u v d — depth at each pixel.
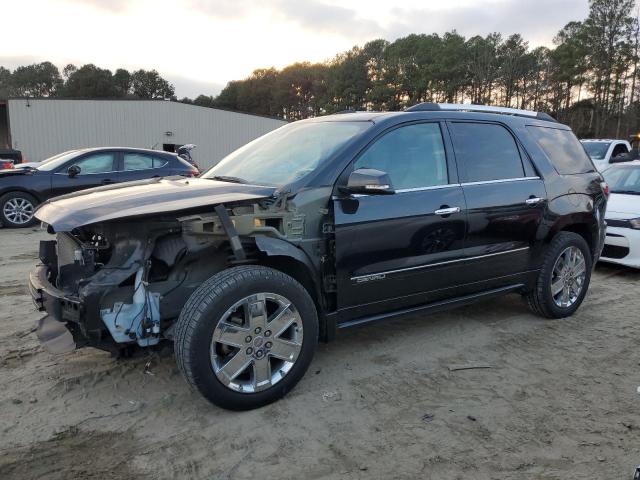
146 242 3.10
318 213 3.39
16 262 7.00
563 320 4.93
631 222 6.45
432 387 3.56
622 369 3.88
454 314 5.06
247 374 3.25
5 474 2.59
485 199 4.14
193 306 2.95
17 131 31.45
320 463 2.72
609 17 65.25
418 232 3.75
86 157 10.14
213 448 2.83
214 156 36.34
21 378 3.58
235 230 3.10
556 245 4.74
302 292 3.27
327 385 3.56
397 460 2.75
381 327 4.68
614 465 2.73
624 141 13.98
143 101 33.88
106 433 2.96
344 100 85.12
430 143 3.99
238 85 119.75
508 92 72.81
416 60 76.75
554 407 3.31
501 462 2.74
